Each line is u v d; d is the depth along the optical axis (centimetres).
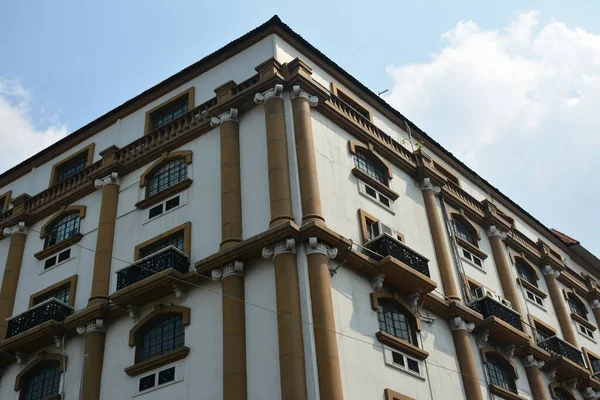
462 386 2259
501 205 3522
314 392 1703
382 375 1939
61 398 2155
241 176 2234
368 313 2038
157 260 2142
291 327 1800
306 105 2297
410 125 3034
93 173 2650
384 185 2484
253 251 1986
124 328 2189
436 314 2350
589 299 3641
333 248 1981
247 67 2562
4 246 2823
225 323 1920
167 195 2398
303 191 2073
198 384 1894
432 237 2634
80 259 2512
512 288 2936
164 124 2634
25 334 2283
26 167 3108
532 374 2645
